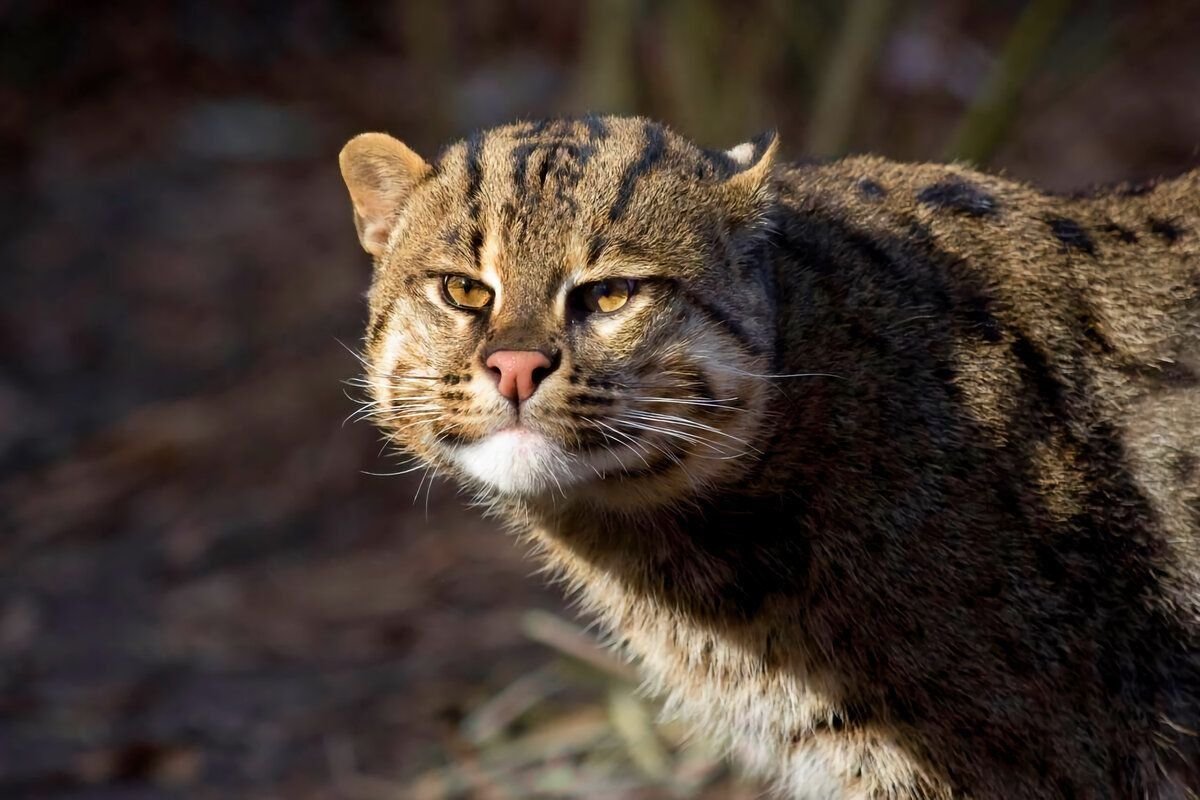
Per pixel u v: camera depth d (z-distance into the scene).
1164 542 5.51
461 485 6.14
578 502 5.63
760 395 5.31
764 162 5.37
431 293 5.31
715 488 5.41
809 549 5.49
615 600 5.94
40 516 11.20
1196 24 16.72
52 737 8.47
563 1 18.41
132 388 13.01
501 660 8.89
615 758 7.78
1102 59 9.75
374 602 9.80
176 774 8.05
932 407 5.44
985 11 16.09
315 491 11.20
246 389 12.64
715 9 10.61
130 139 17.44
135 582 10.27
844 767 5.66
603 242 5.11
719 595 5.65
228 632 9.59
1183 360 5.61
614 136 5.45
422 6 12.94
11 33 18.62
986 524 5.37
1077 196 6.09
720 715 5.98
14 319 14.30
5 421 12.59
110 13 19.12
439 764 7.91
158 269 15.02
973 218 5.77
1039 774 5.41
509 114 15.92
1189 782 5.59
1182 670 5.54
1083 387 5.56
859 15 9.88
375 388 5.56
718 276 5.25
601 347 5.09
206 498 11.24
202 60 18.70
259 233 15.45
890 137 11.05
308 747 8.26
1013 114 9.12
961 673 5.39
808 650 5.58
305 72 18.53
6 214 16.28
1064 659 5.38
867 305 5.54
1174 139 15.01
